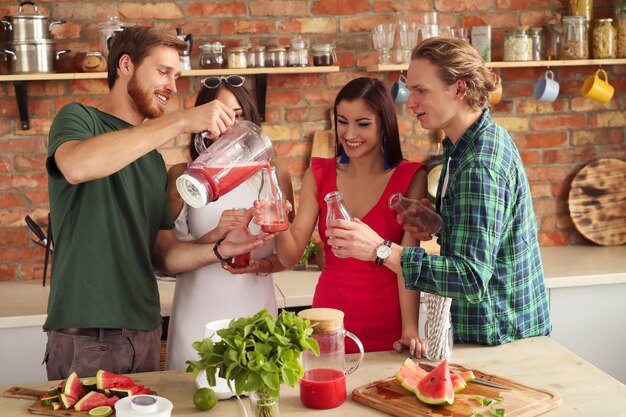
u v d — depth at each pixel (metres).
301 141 3.84
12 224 3.67
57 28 3.61
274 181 2.19
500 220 1.97
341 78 3.83
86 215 2.26
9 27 3.39
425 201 2.35
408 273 1.96
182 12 3.69
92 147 2.01
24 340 3.20
